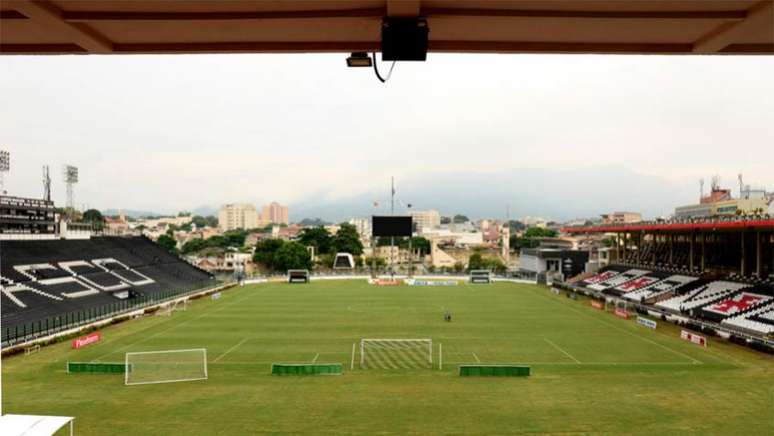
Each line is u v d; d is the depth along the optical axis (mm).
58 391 30812
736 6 6582
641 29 7262
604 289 82188
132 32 7461
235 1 6492
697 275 70188
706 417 26297
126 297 69625
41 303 56406
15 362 38094
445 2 6531
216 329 52000
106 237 92688
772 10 6465
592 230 92375
